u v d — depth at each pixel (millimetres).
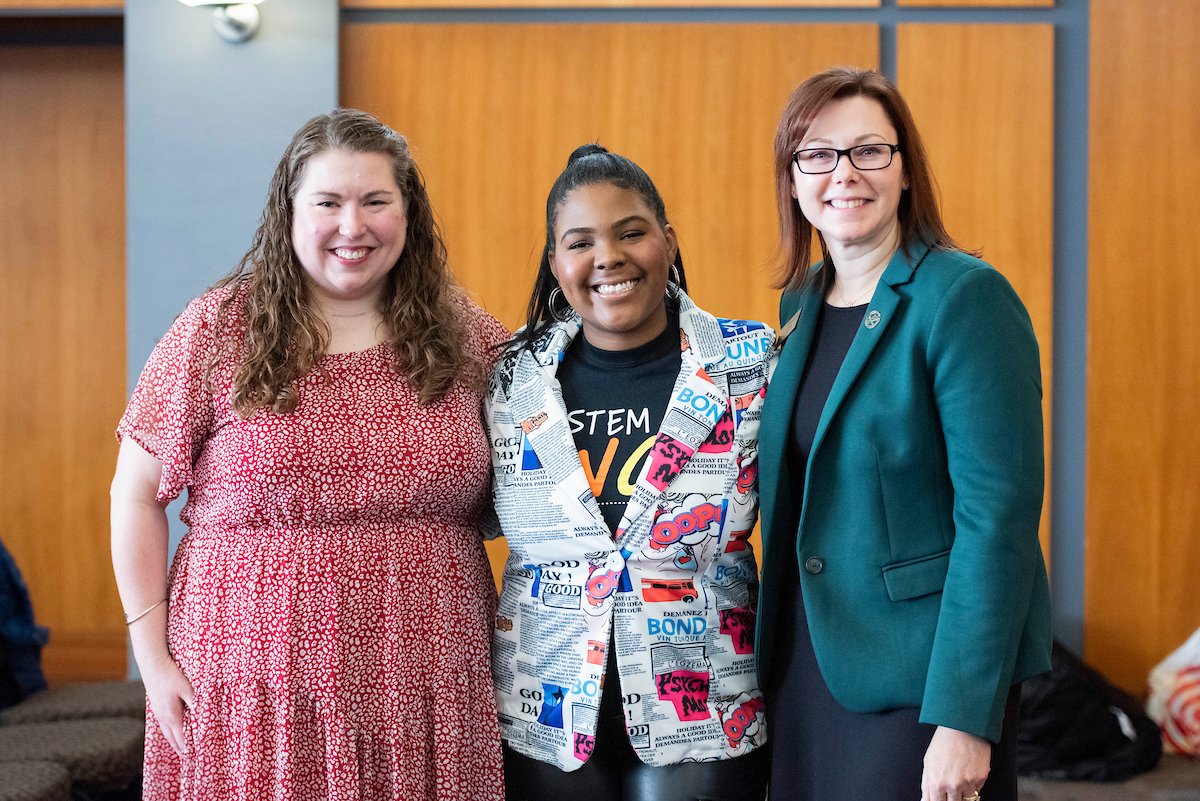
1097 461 3617
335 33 3527
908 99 3570
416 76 3635
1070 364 3635
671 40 3600
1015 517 1270
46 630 2617
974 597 1266
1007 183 3570
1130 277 3588
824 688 1440
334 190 1512
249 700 1466
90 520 4078
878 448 1366
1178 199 3564
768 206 3609
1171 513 3592
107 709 2475
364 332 1632
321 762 1484
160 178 3570
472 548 1641
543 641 1545
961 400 1303
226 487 1493
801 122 1426
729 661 1524
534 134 3633
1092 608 3629
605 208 1471
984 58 3549
